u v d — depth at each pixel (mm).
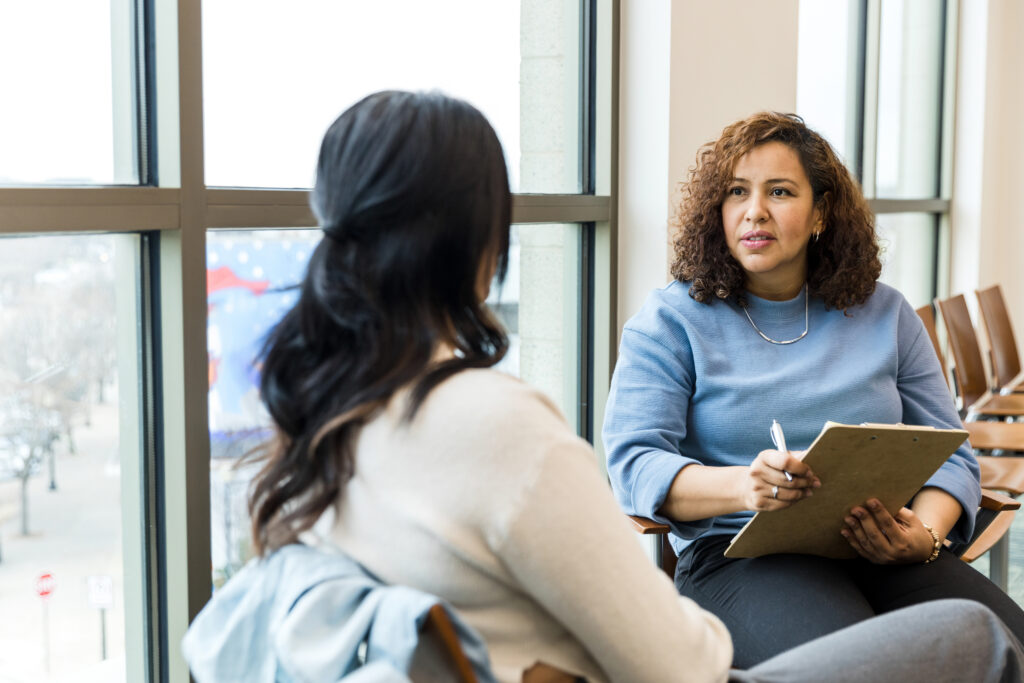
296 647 957
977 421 3715
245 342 1891
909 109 5176
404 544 967
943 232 5602
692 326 1942
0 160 1508
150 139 1694
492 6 2492
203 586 1774
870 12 4559
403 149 989
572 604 950
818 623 1621
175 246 1677
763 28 3195
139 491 1759
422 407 960
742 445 1904
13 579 1583
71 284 1621
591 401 2914
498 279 1084
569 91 2791
